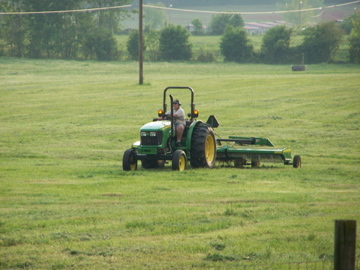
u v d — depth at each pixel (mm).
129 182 48656
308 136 90562
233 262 25594
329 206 37906
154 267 24984
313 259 25938
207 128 59406
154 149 55750
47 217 34219
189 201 39531
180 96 145500
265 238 29375
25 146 81188
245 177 52750
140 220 33062
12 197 41250
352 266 18406
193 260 25859
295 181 51094
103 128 99438
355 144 83875
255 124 101938
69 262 25578
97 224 32406
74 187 45938
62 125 103625
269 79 191875
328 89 156500
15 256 26484
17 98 146875
